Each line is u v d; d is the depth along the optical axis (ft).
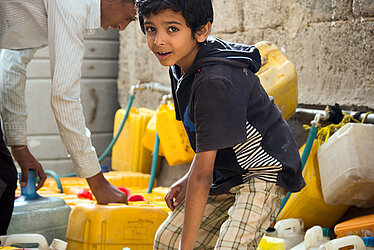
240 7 12.34
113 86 19.01
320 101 10.30
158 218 8.36
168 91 14.56
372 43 9.12
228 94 5.83
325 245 7.35
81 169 8.43
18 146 9.89
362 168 8.26
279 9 11.19
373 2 9.05
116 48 18.94
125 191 11.06
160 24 5.89
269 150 6.40
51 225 9.23
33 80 17.93
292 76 9.62
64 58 7.83
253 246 6.46
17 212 8.98
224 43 6.52
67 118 8.06
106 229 8.15
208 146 5.78
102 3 8.23
